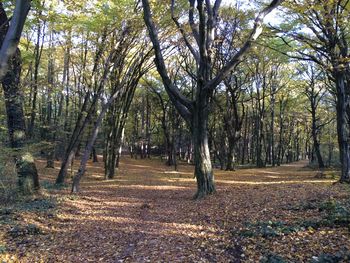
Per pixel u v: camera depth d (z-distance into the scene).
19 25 4.98
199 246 7.18
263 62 31.16
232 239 7.37
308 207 9.27
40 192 13.90
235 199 12.30
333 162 43.47
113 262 6.59
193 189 18.25
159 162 46.00
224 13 21.80
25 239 8.07
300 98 42.72
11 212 10.11
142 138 50.47
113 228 9.33
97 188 18.27
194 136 13.84
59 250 7.48
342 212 7.75
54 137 25.42
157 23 18.72
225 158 41.09
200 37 13.27
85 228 9.37
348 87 17.02
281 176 25.17
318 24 14.55
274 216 8.82
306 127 54.12
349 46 17.70
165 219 10.20
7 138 12.82
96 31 17.61
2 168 11.27
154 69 32.06
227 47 23.88
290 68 37.00
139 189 18.33
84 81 22.95
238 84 34.69
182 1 17.98
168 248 7.21
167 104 41.12
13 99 12.80
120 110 25.30
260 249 6.45
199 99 13.47
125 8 16.89
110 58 19.33
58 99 29.91
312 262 5.23
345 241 6.09
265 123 47.78
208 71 13.48
